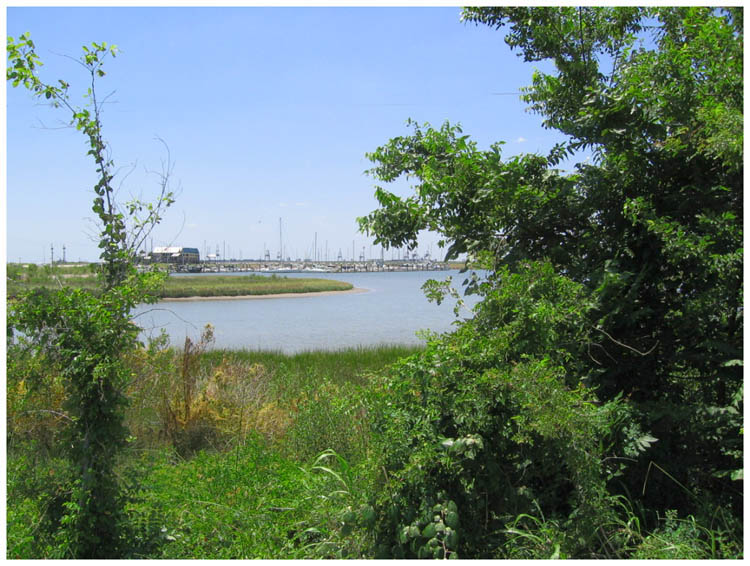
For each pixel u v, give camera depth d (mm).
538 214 4523
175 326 26000
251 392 6961
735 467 3773
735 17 4422
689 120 4074
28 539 3285
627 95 4082
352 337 22375
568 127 4496
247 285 56875
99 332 3311
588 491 3160
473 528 3406
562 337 3979
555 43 5090
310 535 3906
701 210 4152
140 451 5344
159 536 3525
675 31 5227
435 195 4520
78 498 3195
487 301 3975
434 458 3332
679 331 4195
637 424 3766
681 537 3303
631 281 4203
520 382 3305
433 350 3785
